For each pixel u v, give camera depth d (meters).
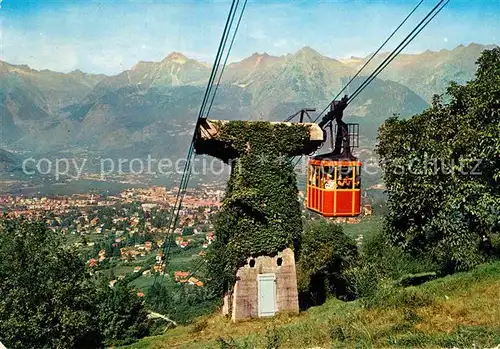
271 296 25.81
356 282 30.23
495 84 19.83
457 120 21.22
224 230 26.34
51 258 23.73
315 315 24.47
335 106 19.62
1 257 22.98
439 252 25.91
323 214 19.62
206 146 25.86
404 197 23.08
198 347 20.50
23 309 22.55
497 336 13.10
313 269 36.00
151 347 25.92
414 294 19.22
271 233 25.78
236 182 25.61
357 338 15.34
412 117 22.92
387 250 34.44
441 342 13.27
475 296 18.50
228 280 27.05
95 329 26.34
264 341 17.00
